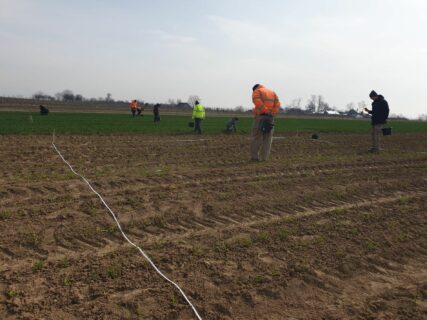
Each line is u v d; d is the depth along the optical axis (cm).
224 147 1567
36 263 473
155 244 554
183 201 737
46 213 638
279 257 536
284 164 1159
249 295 438
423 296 461
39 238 546
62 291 425
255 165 1130
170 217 655
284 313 412
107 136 1889
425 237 642
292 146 1712
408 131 3394
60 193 752
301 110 12281
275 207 747
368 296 455
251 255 537
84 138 1745
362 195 867
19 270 464
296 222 671
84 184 820
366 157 1388
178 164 1128
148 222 630
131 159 1191
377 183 968
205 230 618
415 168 1204
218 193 800
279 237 602
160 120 3728
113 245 546
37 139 1625
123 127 2448
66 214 636
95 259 500
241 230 622
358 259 544
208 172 998
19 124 2370
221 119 4819
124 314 392
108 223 612
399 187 952
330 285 475
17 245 525
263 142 1229
